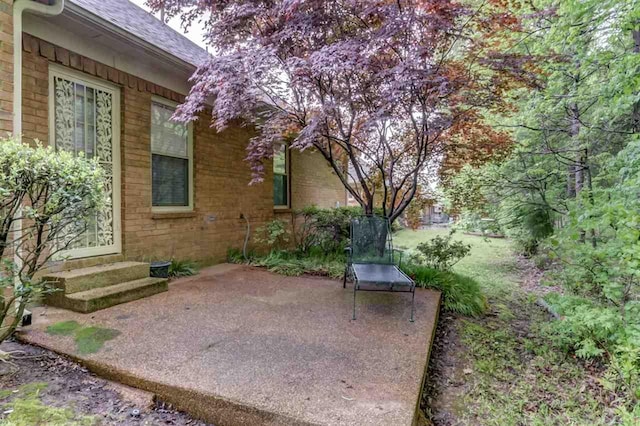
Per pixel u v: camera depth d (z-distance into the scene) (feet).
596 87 17.28
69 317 10.98
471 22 14.19
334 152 22.50
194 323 10.87
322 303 13.66
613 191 12.71
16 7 9.94
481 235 48.52
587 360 11.05
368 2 13.91
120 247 15.25
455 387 9.44
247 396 6.79
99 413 6.57
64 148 13.08
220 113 15.94
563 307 12.27
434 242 20.95
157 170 17.25
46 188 7.98
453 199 26.99
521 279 24.41
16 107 9.92
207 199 20.30
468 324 14.35
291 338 9.94
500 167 25.88
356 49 13.65
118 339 9.41
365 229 17.16
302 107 18.38
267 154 20.20
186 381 7.28
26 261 8.11
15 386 7.28
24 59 11.59
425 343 9.91
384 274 13.69
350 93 16.43
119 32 13.47
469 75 15.05
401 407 6.61
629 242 10.53
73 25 12.65
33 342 9.11
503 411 8.32
